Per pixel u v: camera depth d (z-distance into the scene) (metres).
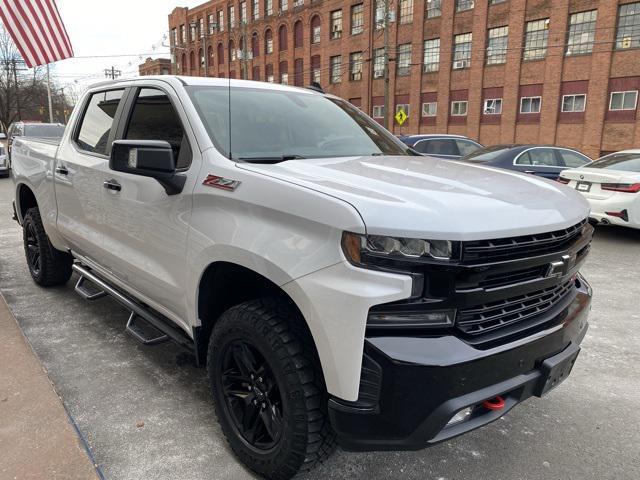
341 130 3.38
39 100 55.53
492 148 11.09
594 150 27.59
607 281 6.04
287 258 2.08
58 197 4.19
